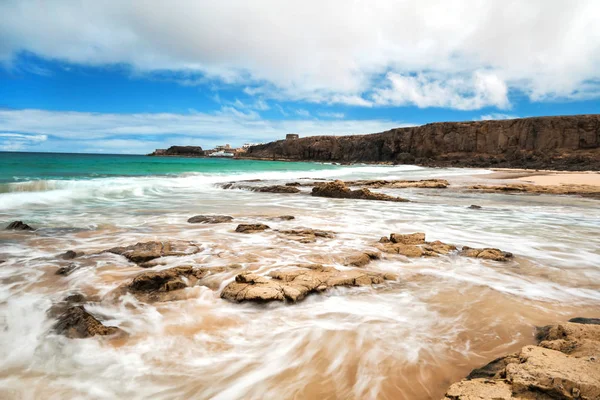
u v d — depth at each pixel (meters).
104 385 3.13
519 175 38.28
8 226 8.91
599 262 6.92
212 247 7.43
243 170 40.16
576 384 2.45
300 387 3.14
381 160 92.44
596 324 3.75
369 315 4.49
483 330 4.11
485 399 2.49
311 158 110.31
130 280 5.42
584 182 27.55
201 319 4.34
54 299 4.72
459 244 8.36
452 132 80.06
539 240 8.83
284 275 5.46
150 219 10.62
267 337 3.95
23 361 3.43
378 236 8.89
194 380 3.22
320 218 11.48
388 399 2.97
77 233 8.59
